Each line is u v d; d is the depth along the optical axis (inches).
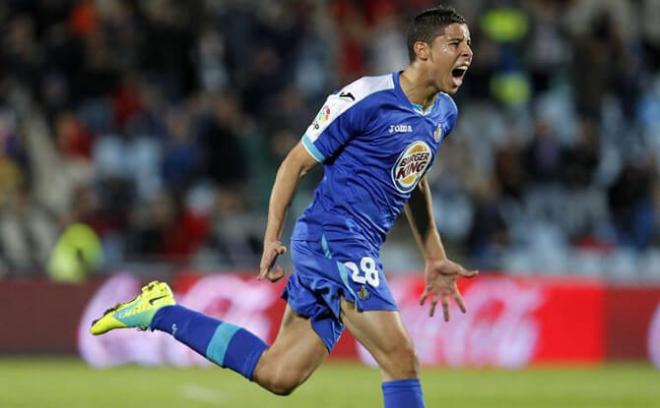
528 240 2289.6
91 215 2058.3
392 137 850.8
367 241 863.1
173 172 2213.3
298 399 1429.6
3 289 1931.6
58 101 2349.9
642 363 2071.9
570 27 2755.9
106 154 2299.5
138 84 2391.7
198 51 2464.3
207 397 1439.5
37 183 2274.9
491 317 2014.0
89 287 1941.4
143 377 1689.2
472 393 1563.7
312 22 2556.6
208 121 2258.9
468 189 2319.1
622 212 2336.4
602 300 2069.4
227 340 873.5
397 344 834.8
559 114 2593.5
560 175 2363.4
